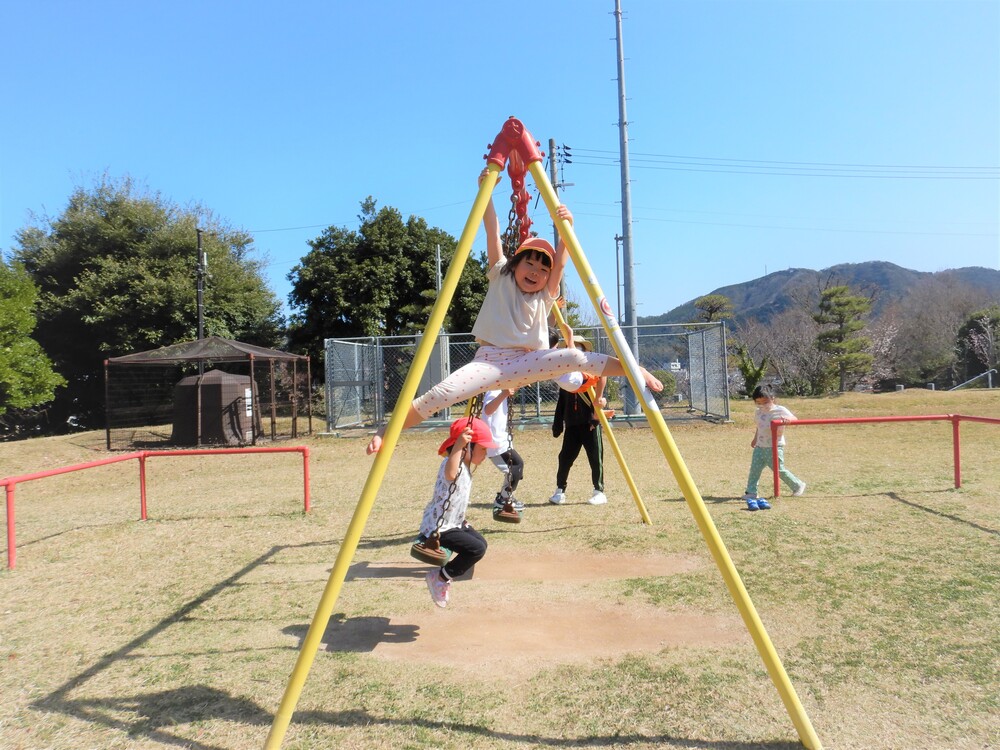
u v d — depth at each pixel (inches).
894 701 115.2
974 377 1405.0
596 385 238.4
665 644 142.6
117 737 111.1
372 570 203.2
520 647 143.6
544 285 135.6
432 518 156.6
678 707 115.6
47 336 1042.1
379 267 1107.9
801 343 1221.7
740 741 105.0
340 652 142.9
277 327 1247.5
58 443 618.8
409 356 856.9
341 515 280.8
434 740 107.4
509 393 196.2
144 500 281.9
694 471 367.6
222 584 193.6
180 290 1028.5
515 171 148.1
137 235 1122.0
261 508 300.8
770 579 179.0
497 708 117.5
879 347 1405.0
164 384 969.5
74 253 1085.1
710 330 681.0
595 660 135.8
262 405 1036.5
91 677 134.0
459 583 187.2
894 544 206.8
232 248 1318.9
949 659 130.1
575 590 178.4
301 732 110.6
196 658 142.3
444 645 145.9
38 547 239.5
